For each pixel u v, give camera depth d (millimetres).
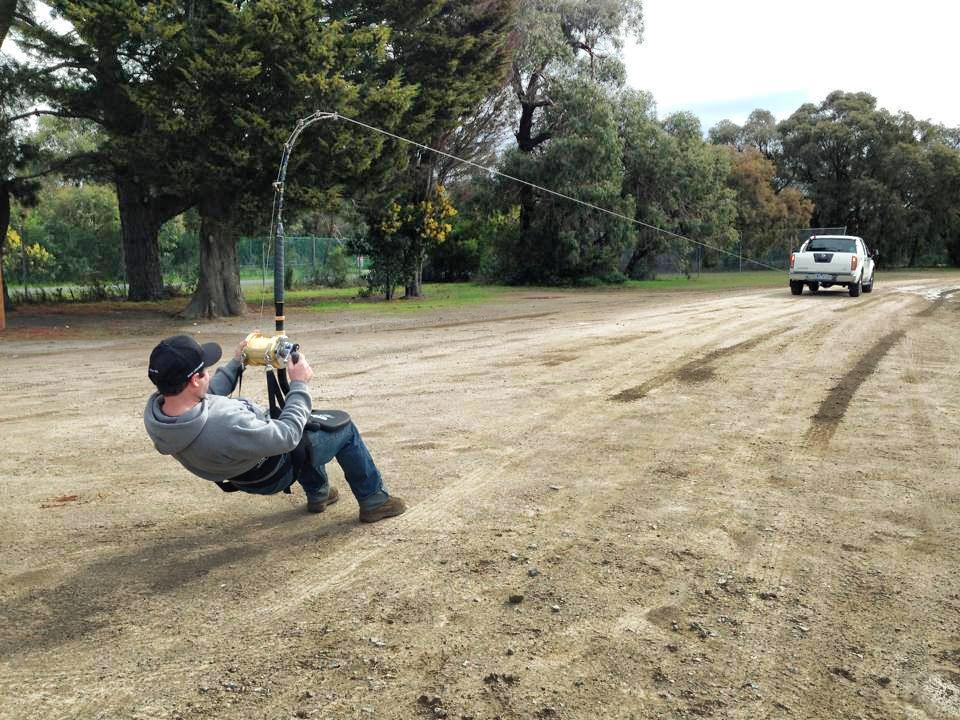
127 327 17766
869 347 10961
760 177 46844
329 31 17422
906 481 5059
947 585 3549
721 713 2592
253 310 21484
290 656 2992
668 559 3861
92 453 6035
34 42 20141
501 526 4344
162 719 2600
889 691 2721
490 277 34844
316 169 18422
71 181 26531
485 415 7105
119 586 3648
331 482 5160
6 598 3541
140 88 17078
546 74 31812
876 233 55156
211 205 19609
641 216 34406
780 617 3258
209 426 3330
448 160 26938
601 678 2807
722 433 6344
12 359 12086
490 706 2641
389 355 11250
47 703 2713
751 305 18328
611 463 5551
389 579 3672
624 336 12633
